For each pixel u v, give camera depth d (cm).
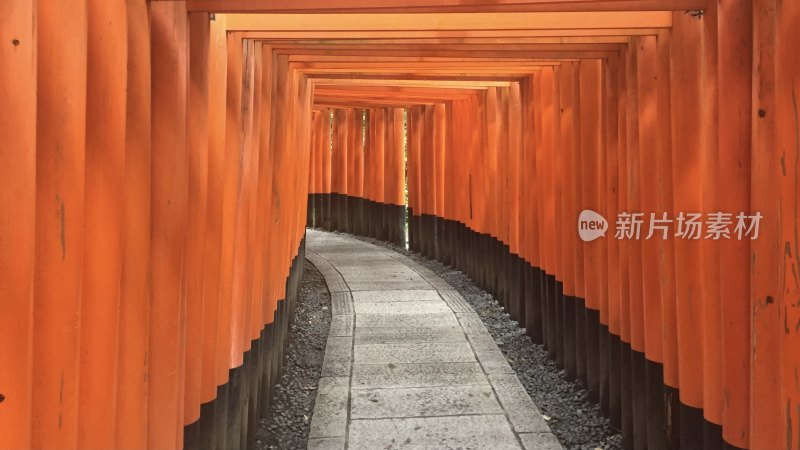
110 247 161
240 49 321
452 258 932
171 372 211
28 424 128
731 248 233
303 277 859
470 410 439
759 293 216
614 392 414
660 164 312
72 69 141
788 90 192
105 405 161
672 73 291
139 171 182
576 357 484
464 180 873
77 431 152
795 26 189
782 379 200
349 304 717
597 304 448
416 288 799
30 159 126
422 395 466
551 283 547
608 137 402
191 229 249
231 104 311
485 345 579
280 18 312
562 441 405
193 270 249
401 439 396
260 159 389
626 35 333
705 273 258
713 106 255
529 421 421
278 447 404
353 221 1313
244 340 353
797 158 190
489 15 313
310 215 1406
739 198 230
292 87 527
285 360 557
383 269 928
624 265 381
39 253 137
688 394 285
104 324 160
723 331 240
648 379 336
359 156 1299
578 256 473
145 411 187
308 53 432
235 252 331
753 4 217
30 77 125
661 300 323
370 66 515
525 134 600
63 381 141
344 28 321
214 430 284
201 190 253
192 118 248
